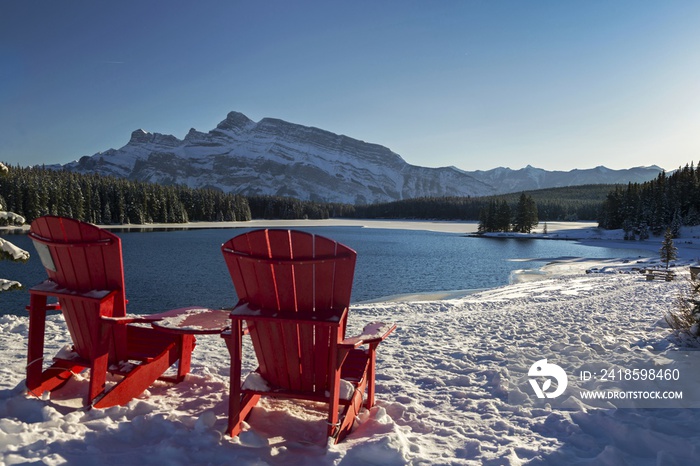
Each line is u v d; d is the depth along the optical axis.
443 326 6.62
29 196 65.38
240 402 2.40
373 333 2.53
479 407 2.96
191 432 2.24
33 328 2.75
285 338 2.30
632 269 26.72
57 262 2.64
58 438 2.15
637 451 2.24
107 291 2.56
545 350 4.54
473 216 161.12
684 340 4.25
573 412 2.74
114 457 2.02
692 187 75.19
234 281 2.34
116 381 3.05
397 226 128.75
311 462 2.05
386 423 2.47
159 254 39.56
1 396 2.70
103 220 82.44
